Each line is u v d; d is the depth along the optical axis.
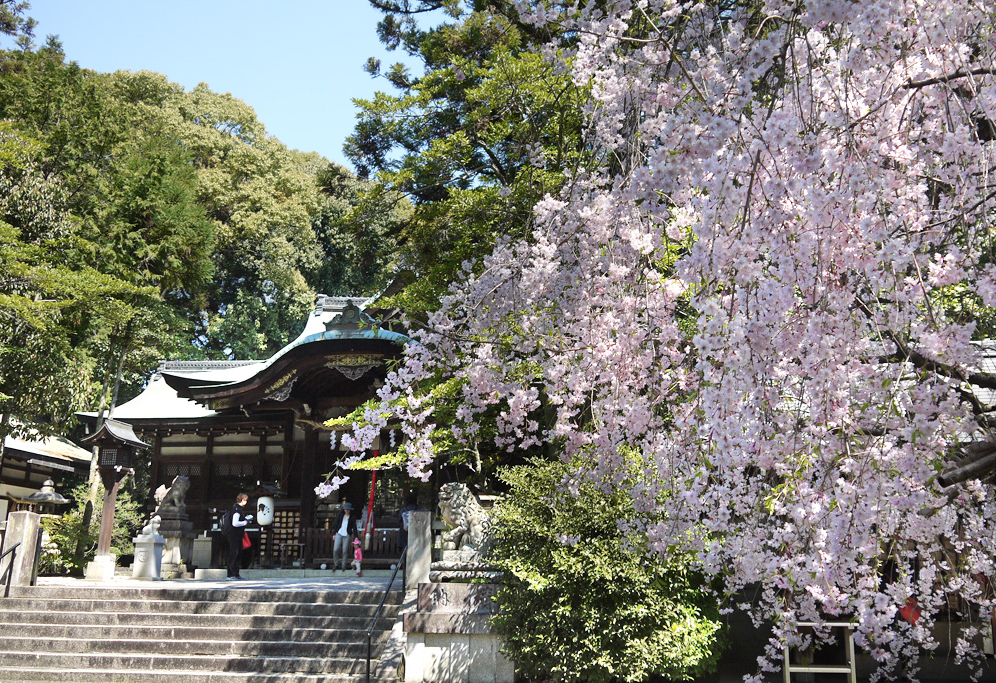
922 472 4.22
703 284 3.68
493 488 13.56
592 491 8.41
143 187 24.20
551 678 8.98
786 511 4.24
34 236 20.11
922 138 4.68
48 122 23.22
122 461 16.77
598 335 5.71
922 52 4.26
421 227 12.88
